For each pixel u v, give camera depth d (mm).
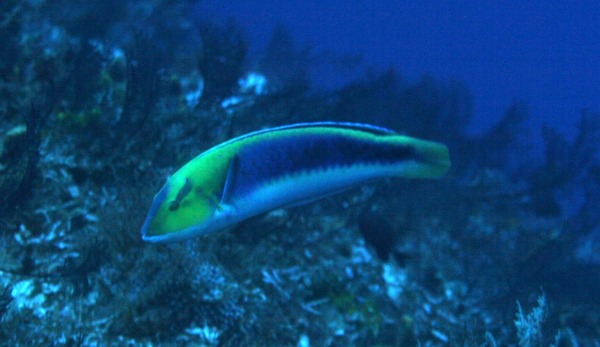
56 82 1541
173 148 1515
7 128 1334
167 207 732
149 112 1478
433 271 1817
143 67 1641
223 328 1090
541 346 1246
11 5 1761
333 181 776
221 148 749
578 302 1857
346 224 1749
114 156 1358
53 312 1021
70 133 1350
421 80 2975
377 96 2400
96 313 1039
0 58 1532
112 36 2787
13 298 961
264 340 1119
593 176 2535
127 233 1094
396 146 781
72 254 1102
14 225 1098
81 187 1260
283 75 3439
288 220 1464
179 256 1085
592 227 2398
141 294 1048
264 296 1224
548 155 2596
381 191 1862
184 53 2793
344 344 1287
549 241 2084
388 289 1595
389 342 1362
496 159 2961
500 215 2479
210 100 1854
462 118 2939
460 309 1746
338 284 1402
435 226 2170
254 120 1895
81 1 2613
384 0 20875
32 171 1087
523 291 1839
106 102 1644
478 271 2016
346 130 776
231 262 1245
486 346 1366
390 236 1642
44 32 2113
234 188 748
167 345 1050
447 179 2311
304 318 1268
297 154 763
